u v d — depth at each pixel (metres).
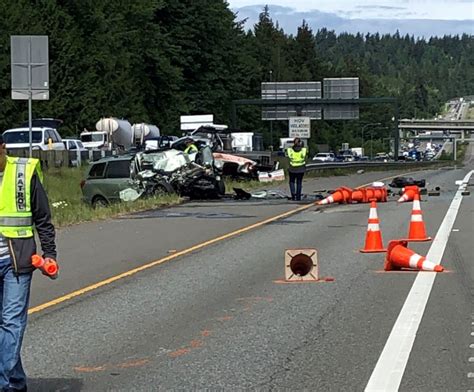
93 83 71.06
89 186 31.22
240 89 94.25
